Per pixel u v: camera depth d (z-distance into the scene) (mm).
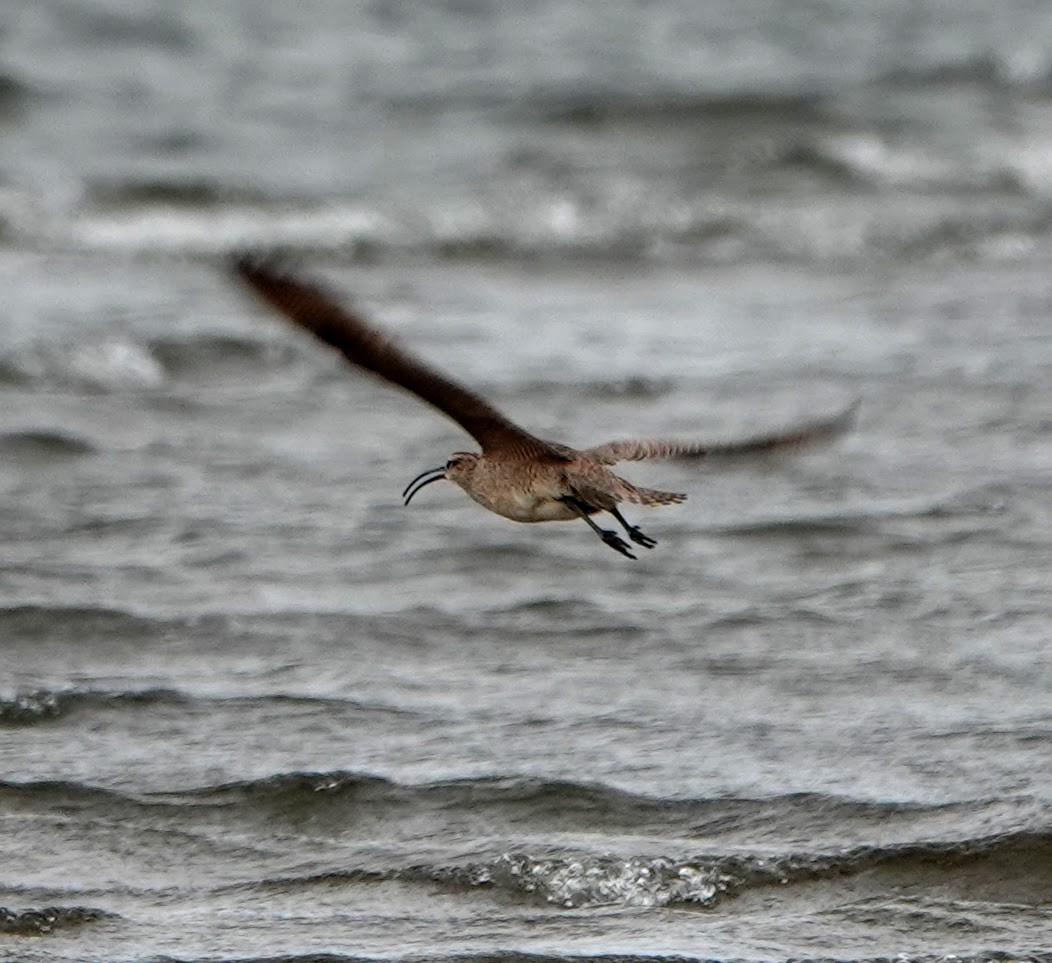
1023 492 17125
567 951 9852
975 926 10164
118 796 11555
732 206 30406
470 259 28016
